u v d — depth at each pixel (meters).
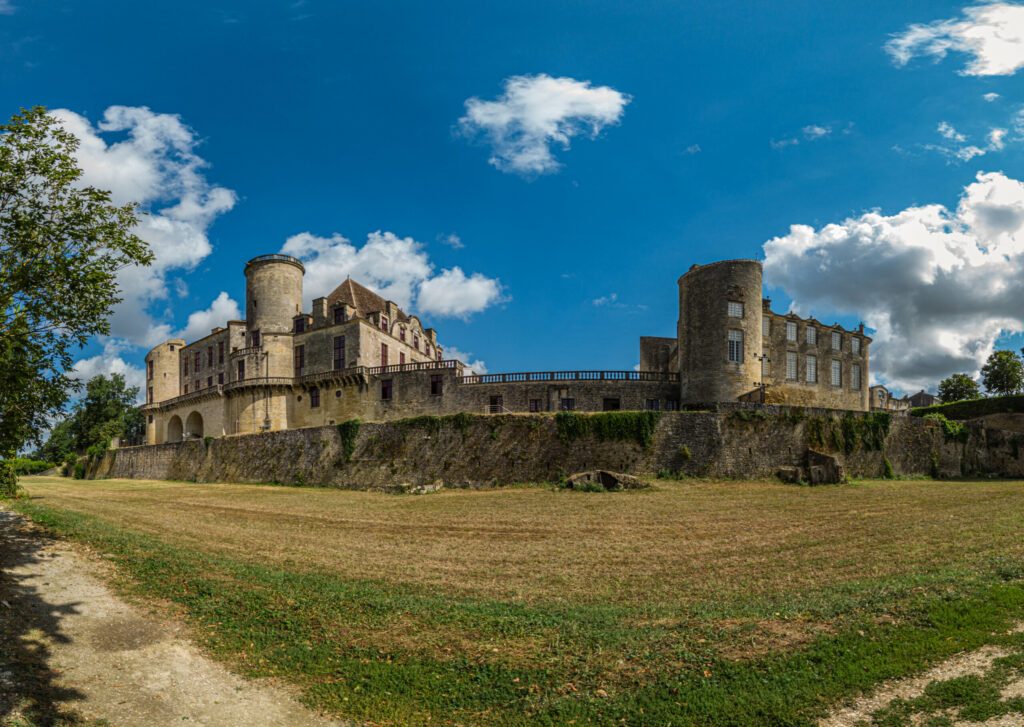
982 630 12.92
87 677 12.30
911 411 64.81
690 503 33.50
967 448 48.97
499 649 13.48
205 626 14.99
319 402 63.19
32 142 17.25
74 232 17.70
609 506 33.28
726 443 42.44
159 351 83.69
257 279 69.00
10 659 12.41
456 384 55.38
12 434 17.91
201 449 60.47
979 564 17.81
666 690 11.39
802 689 11.02
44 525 24.27
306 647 13.84
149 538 24.11
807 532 25.14
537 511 32.53
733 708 10.60
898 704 10.41
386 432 48.00
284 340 66.50
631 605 16.33
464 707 11.27
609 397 52.25
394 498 39.75
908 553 20.27
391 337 68.00
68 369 18.98
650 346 66.00
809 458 42.56
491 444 44.44
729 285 50.16
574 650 13.28
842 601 15.19
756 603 15.91
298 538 25.84
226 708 11.42
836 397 58.62
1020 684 10.70
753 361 49.75
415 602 16.52
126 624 14.98
